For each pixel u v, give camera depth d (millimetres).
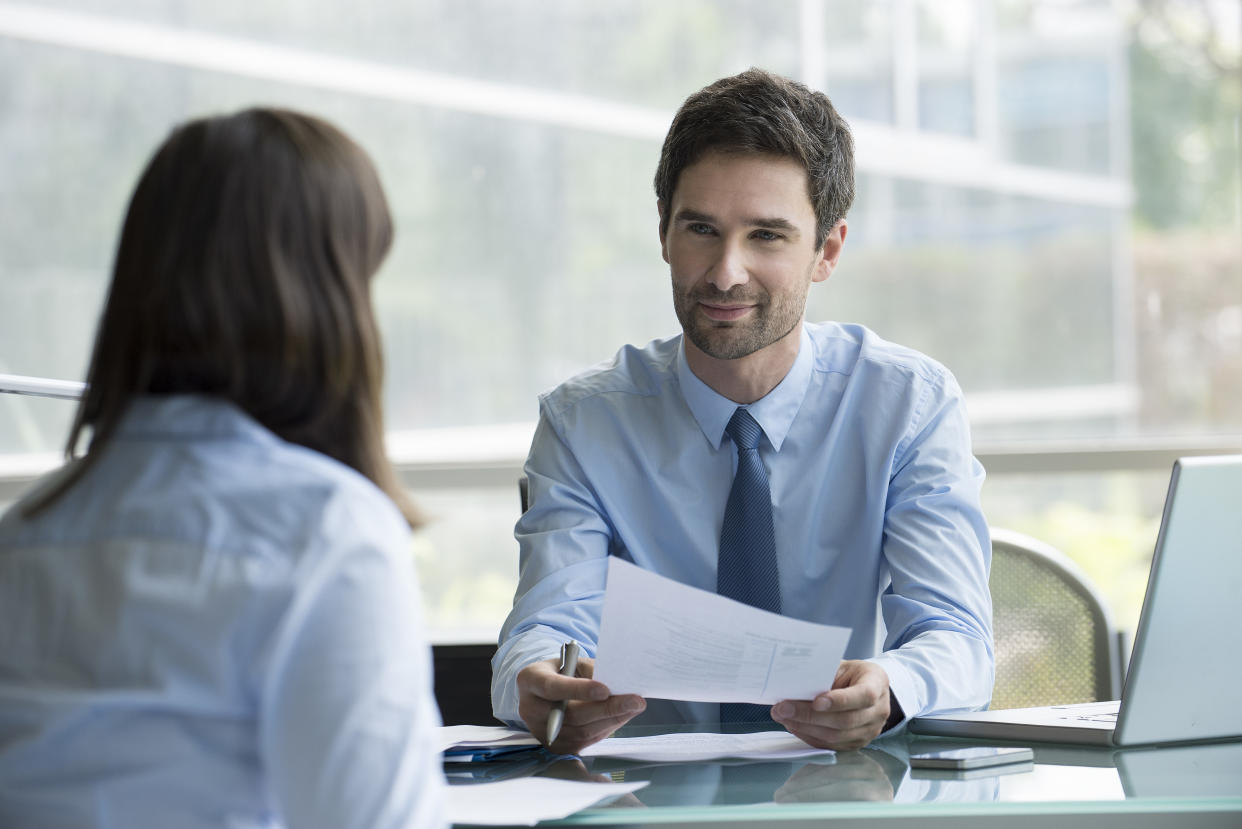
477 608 4543
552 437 2570
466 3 4535
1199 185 4465
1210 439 4402
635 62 4539
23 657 1156
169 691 1117
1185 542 1683
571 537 2424
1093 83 4484
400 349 4559
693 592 1626
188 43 4504
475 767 1750
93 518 1194
